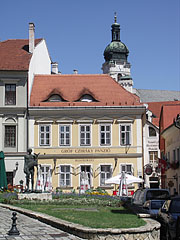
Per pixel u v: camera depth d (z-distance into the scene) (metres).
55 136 46.16
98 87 49.12
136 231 14.16
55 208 24.94
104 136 46.44
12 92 46.53
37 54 53.56
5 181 38.81
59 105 46.62
